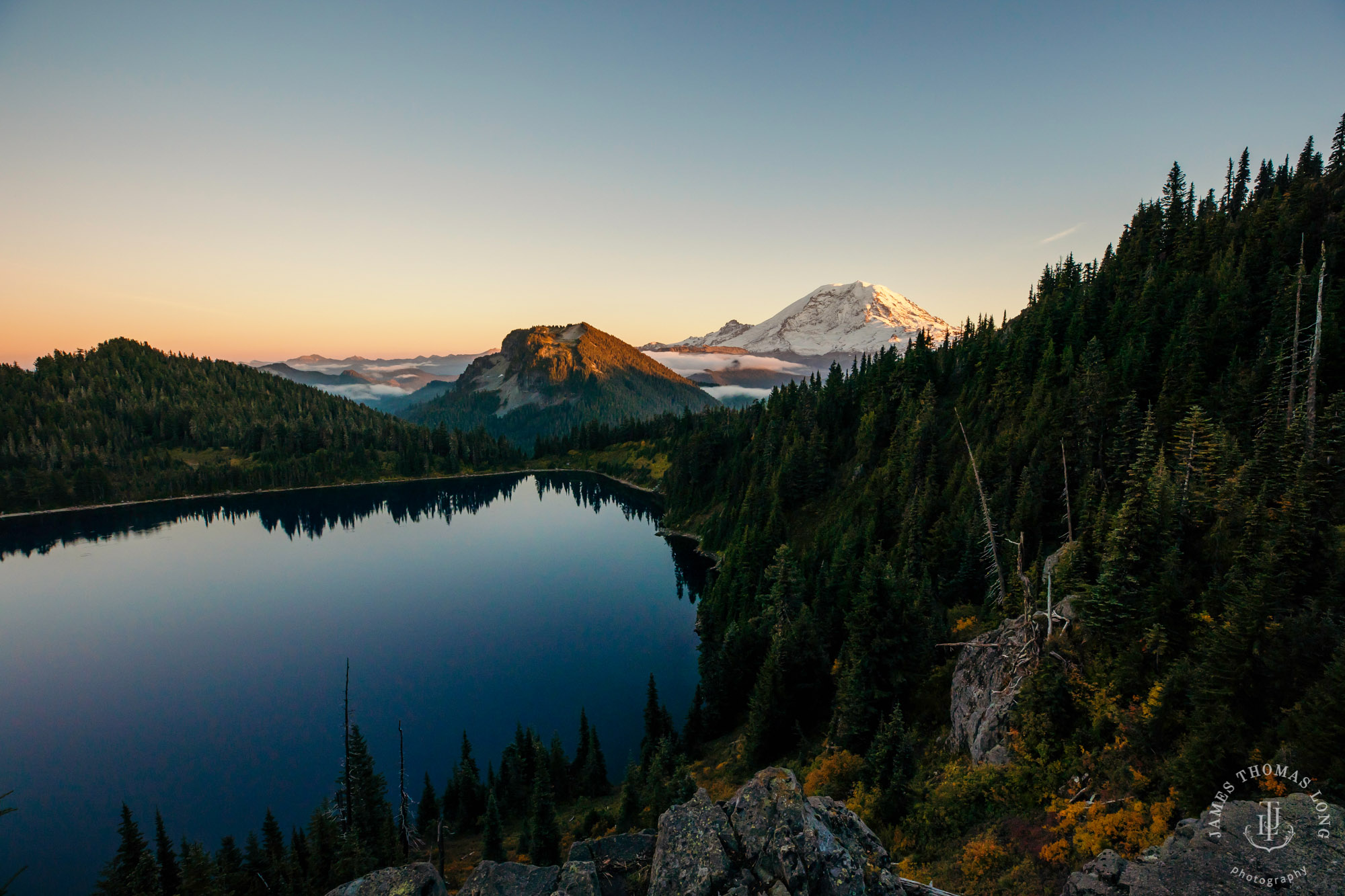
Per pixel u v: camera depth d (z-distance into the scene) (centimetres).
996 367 10450
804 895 1334
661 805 4475
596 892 1384
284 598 15525
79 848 6619
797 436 13000
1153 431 5950
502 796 6338
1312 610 2700
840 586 7481
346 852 4631
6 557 19762
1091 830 2452
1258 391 6012
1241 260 8450
